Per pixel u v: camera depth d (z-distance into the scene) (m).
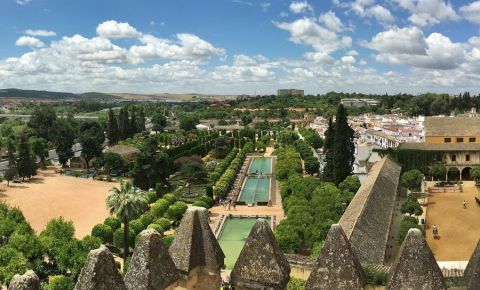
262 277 16.05
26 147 117.56
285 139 193.62
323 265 15.97
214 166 138.50
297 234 56.16
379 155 109.75
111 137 188.25
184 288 16.67
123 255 59.50
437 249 59.84
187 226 17.12
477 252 15.97
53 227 56.00
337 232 16.11
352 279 15.56
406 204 69.75
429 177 107.38
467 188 98.44
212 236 17.47
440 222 73.00
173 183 115.12
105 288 13.45
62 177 125.00
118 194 57.84
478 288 14.84
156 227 66.81
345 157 92.38
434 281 14.18
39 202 93.88
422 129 122.94
